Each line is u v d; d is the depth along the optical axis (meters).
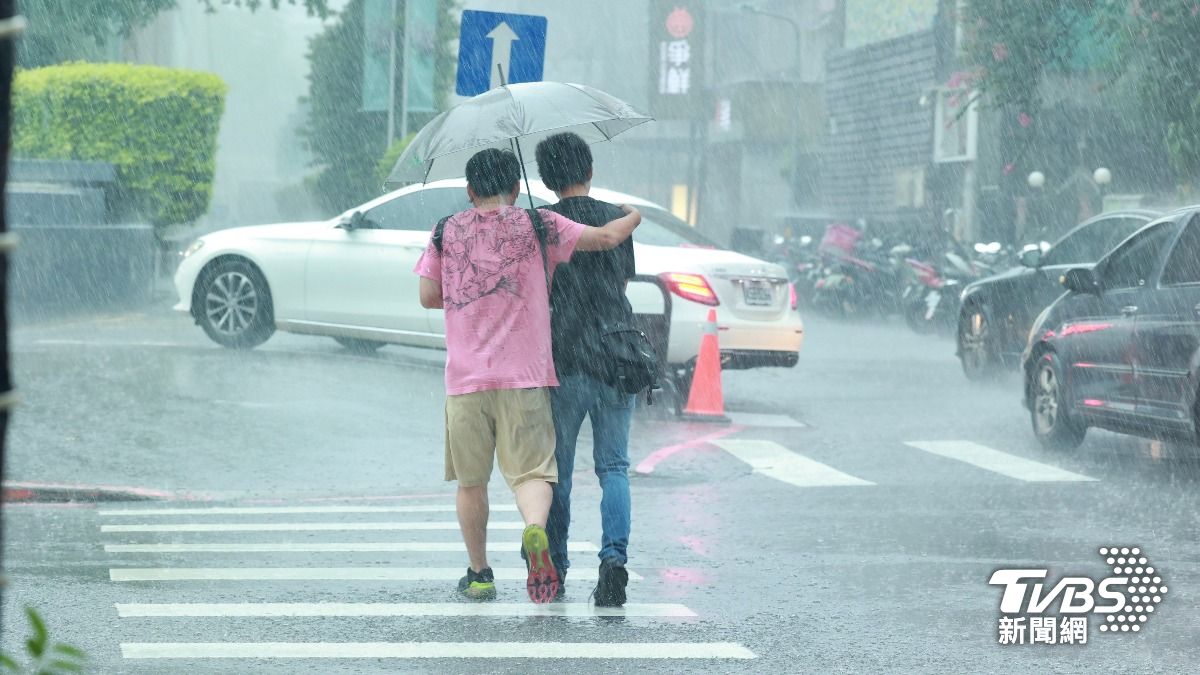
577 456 30.55
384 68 84.19
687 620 16.62
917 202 99.75
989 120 86.69
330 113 105.56
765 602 17.61
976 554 20.70
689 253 36.62
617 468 17.30
